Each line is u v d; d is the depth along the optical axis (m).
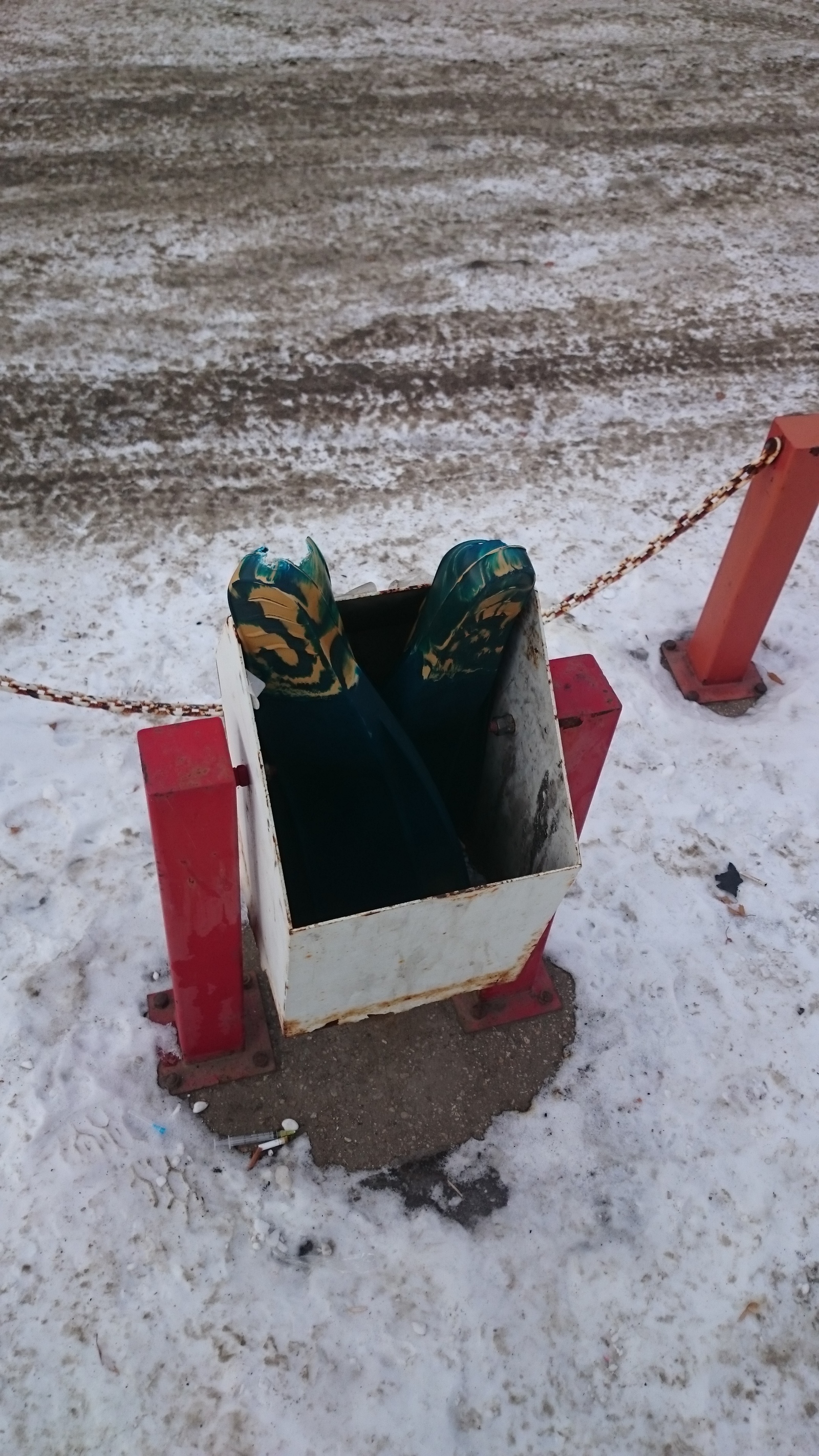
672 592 4.19
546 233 6.02
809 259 6.04
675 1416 2.38
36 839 3.21
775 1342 2.49
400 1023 2.90
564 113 6.99
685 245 6.04
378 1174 2.65
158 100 6.67
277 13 7.65
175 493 4.37
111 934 3.00
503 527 4.38
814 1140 2.81
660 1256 2.58
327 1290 2.47
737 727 3.76
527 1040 2.91
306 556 1.87
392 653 2.31
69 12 7.42
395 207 6.06
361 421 4.80
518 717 2.05
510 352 5.24
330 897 2.20
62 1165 2.58
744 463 4.78
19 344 4.96
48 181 5.96
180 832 1.95
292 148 6.41
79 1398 2.29
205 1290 2.44
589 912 3.19
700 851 3.39
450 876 2.21
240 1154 2.65
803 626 4.10
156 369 4.92
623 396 5.07
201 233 5.73
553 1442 2.32
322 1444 2.27
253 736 1.74
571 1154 2.72
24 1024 2.80
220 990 2.49
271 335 5.18
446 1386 2.36
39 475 4.38
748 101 7.33
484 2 8.08
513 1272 2.53
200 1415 2.29
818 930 3.24
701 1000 3.04
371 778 2.10
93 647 3.77
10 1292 2.40
